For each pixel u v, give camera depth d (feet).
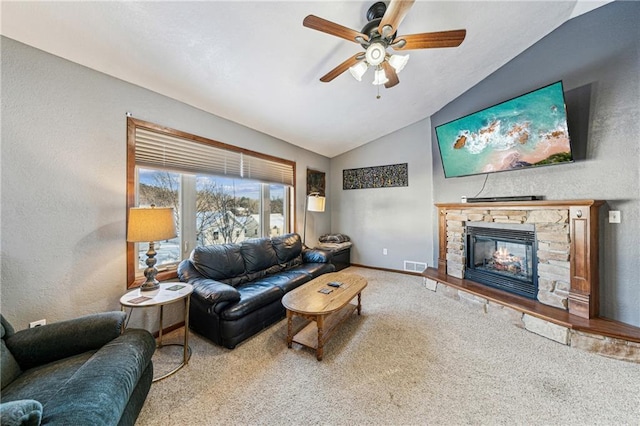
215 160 10.18
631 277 7.07
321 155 17.19
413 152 14.92
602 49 7.56
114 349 4.40
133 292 6.60
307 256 12.98
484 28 7.84
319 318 6.56
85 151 6.52
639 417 4.74
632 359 6.36
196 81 7.85
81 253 6.46
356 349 7.08
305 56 7.44
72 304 6.32
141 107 7.68
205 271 8.67
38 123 5.79
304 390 5.50
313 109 10.95
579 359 6.54
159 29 5.81
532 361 6.48
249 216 12.37
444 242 12.50
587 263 7.43
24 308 5.63
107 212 6.93
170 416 4.82
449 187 13.05
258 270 10.59
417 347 7.16
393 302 10.63
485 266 11.23
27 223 5.66
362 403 5.12
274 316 8.67
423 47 5.85
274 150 13.24
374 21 5.78
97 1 4.98
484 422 4.65
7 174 5.42
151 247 6.96
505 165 9.60
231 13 5.68
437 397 5.26
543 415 4.80
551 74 8.70
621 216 7.23
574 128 8.19
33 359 4.37
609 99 7.45
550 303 8.30
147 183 8.34
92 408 3.16
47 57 5.90
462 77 10.61
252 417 4.79
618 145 7.30
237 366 6.35
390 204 15.79
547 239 8.39
